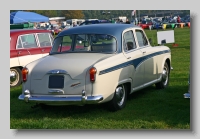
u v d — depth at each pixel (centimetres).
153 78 821
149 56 795
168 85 911
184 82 942
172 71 1124
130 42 746
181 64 1282
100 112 671
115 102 663
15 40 993
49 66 643
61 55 707
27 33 1026
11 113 692
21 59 991
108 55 684
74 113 676
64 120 626
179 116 623
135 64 729
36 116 668
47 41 1073
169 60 910
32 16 2452
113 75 648
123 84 694
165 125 579
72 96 621
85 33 721
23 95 659
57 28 4038
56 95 628
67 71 623
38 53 1032
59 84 626
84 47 712
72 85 620
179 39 2411
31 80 648
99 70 614
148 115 640
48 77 634
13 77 984
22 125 600
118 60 671
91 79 610
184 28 3500
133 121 604
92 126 586
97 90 615
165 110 670
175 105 707
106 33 711
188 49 1798
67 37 732
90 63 634
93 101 609
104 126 585
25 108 734
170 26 3003
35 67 656
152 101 748
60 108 717
